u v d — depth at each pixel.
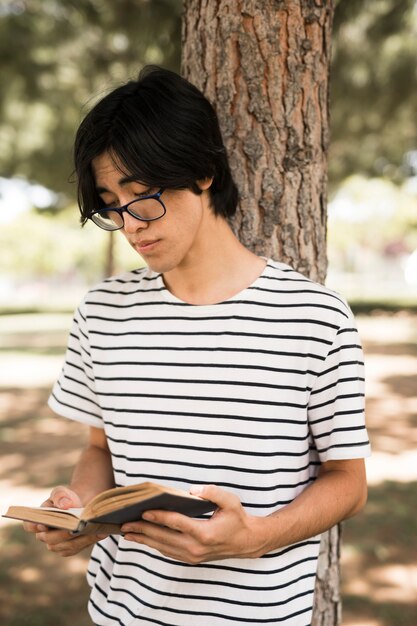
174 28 4.09
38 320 20.17
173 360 1.41
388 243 53.81
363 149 12.48
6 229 36.16
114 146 1.24
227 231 1.43
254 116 1.85
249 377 1.35
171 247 1.33
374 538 3.98
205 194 1.39
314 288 1.38
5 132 10.70
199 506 1.17
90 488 1.54
